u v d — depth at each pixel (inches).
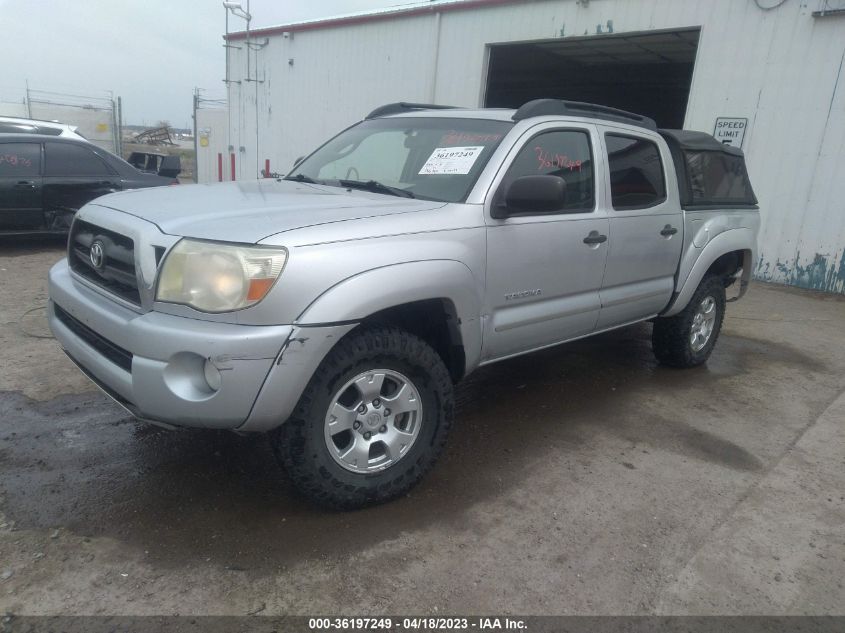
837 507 127.9
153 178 373.4
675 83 722.2
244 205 115.3
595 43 494.9
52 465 124.9
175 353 94.8
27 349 186.2
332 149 168.7
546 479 131.3
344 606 91.8
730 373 207.6
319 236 101.7
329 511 114.4
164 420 99.2
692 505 125.1
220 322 96.0
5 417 143.8
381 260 106.0
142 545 102.2
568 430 156.2
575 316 152.4
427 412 119.6
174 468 126.4
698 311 201.2
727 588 101.5
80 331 119.7
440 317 122.0
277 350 95.6
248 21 608.4
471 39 460.8
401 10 494.3
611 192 157.9
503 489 126.3
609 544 110.5
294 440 103.7
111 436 138.0
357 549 104.3
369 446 113.4
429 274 111.7
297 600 92.3
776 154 349.1
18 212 322.0
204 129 777.6
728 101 360.5
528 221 134.0
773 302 316.8
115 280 112.3
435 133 148.7
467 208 123.7
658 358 206.7
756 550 111.8
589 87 814.5
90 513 109.9
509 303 133.6
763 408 178.4
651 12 378.9
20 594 90.0
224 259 96.0
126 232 107.5
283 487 121.6
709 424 165.0
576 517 118.0
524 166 135.9
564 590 98.3
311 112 590.2
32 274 285.4
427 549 105.7
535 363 205.6
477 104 466.6
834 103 327.0
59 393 158.1
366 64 532.1
